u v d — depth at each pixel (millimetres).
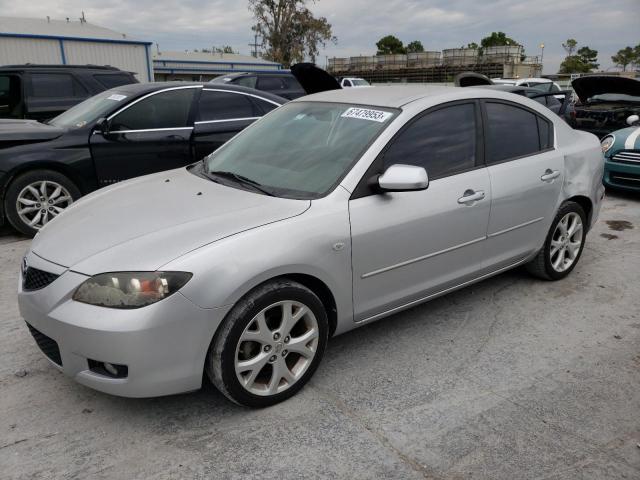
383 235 2967
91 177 5605
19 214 5328
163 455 2406
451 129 3410
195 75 37438
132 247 2471
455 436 2547
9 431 2555
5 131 5336
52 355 2607
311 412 2717
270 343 2643
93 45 24672
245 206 2799
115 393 2414
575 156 4184
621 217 6410
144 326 2299
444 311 3881
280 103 6754
